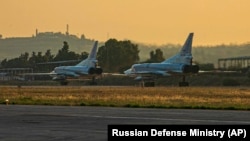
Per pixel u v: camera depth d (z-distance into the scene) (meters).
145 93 146.38
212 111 73.75
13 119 59.72
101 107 84.56
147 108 81.56
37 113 69.06
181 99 108.88
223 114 66.94
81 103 94.88
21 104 95.12
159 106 85.44
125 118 60.25
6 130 48.09
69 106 88.25
